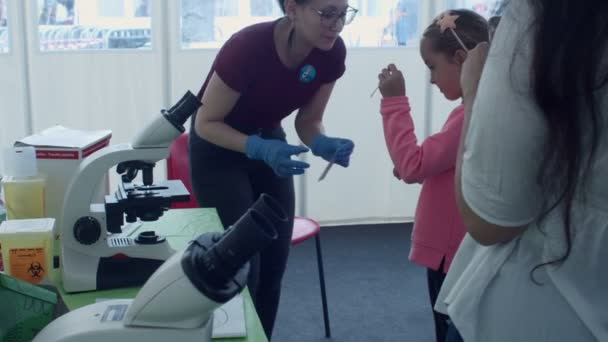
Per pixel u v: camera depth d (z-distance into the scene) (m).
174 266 0.90
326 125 3.88
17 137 3.58
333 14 1.60
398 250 3.75
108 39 3.56
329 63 1.87
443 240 1.78
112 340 0.90
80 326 0.91
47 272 1.27
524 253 1.00
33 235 1.26
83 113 3.62
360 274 3.41
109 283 1.28
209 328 0.94
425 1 3.79
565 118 0.84
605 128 0.85
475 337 1.05
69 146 1.58
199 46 3.63
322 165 3.96
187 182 2.45
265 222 0.89
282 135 2.06
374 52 3.83
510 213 0.92
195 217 1.76
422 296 3.13
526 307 1.00
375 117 3.93
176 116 1.30
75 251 1.29
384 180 4.05
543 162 0.88
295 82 1.83
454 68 1.72
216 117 1.79
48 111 3.60
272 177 1.99
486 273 1.04
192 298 0.88
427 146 1.73
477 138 0.91
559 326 0.98
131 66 3.61
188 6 3.57
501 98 0.88
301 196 3.98
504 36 0.89
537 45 0.84
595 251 0.94
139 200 1.30
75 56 3.56
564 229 0.93
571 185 0.88
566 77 0.82
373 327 2.82
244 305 1.16
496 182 0.90
